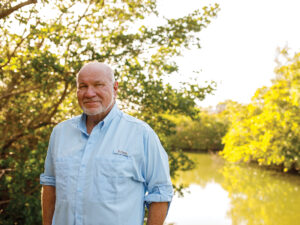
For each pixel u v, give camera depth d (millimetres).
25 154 5684
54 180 1676
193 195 10398
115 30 5109
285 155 13922
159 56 5340
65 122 1662
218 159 20625
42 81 4578
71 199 1436
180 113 5297
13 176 5051
